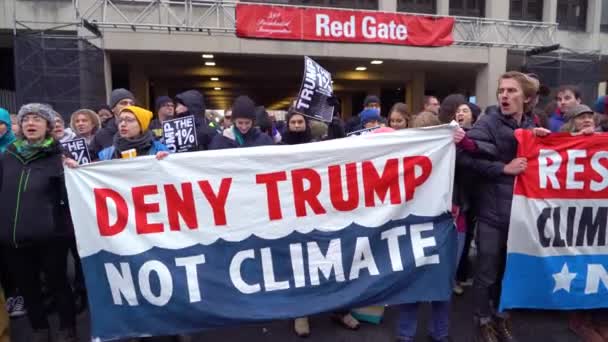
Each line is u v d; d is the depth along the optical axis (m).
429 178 3.04
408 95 16.09
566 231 3.14
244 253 2.94
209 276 2.89
